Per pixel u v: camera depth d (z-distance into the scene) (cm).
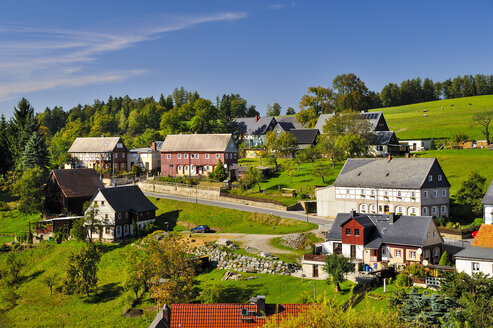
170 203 12288
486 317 4419
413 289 5188
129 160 17400
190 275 7062
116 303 7556
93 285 8088
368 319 3472
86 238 10406
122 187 11025
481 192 9275
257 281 7381
